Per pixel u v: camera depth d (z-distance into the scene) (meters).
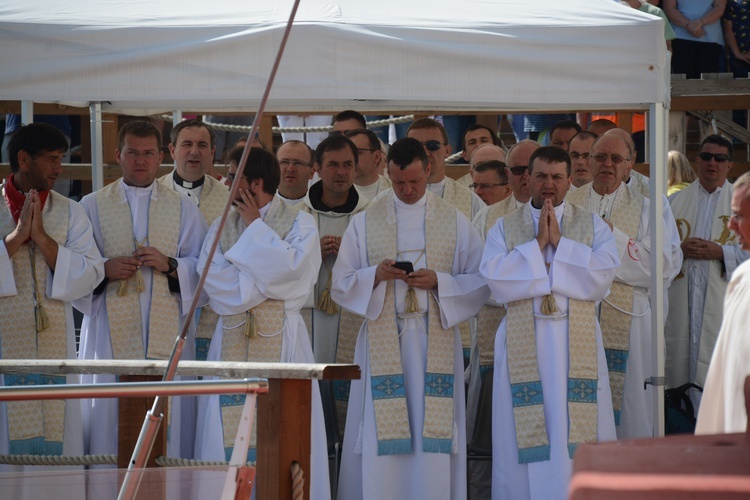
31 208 20.39
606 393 21.55
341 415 24.78
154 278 21.73
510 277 21.19
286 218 21.30
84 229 21.36
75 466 19.91
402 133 38.19
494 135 31.38
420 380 21.80
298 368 14.61
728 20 36.06
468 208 26.81
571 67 19.92
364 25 19.86
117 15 20.62
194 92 20.03
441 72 19.91
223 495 13.54
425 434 21.52
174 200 22.56
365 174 27.14
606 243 21.50
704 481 6.64
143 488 13.51
